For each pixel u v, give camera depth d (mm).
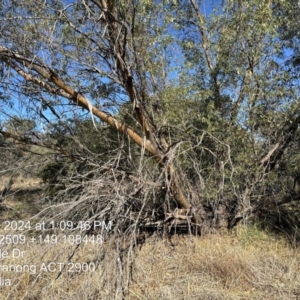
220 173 6152
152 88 6512
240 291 4672
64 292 4574
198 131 6438
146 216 6070
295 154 6742
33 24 5461
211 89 6547
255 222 7246
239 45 6172
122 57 5258
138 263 5316
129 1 5332
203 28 6652
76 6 5355
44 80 5836
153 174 5957
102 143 6855
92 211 5340
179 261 5547
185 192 6547
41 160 6805
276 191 7074
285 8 6480
